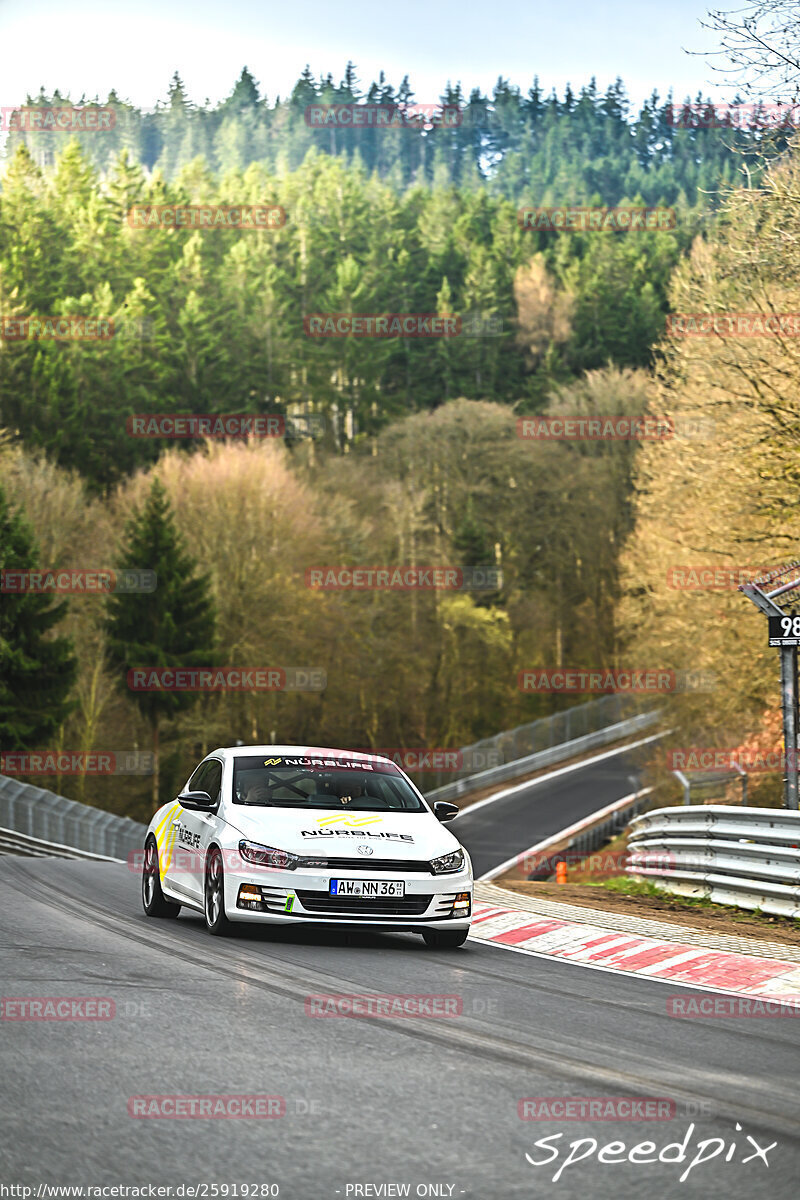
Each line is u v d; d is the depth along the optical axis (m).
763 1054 13.94
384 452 163.75
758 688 62.81
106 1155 9.64
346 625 129.25
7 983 16.67
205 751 123.19
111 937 21.41
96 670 111.00
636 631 84.50
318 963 19.38
